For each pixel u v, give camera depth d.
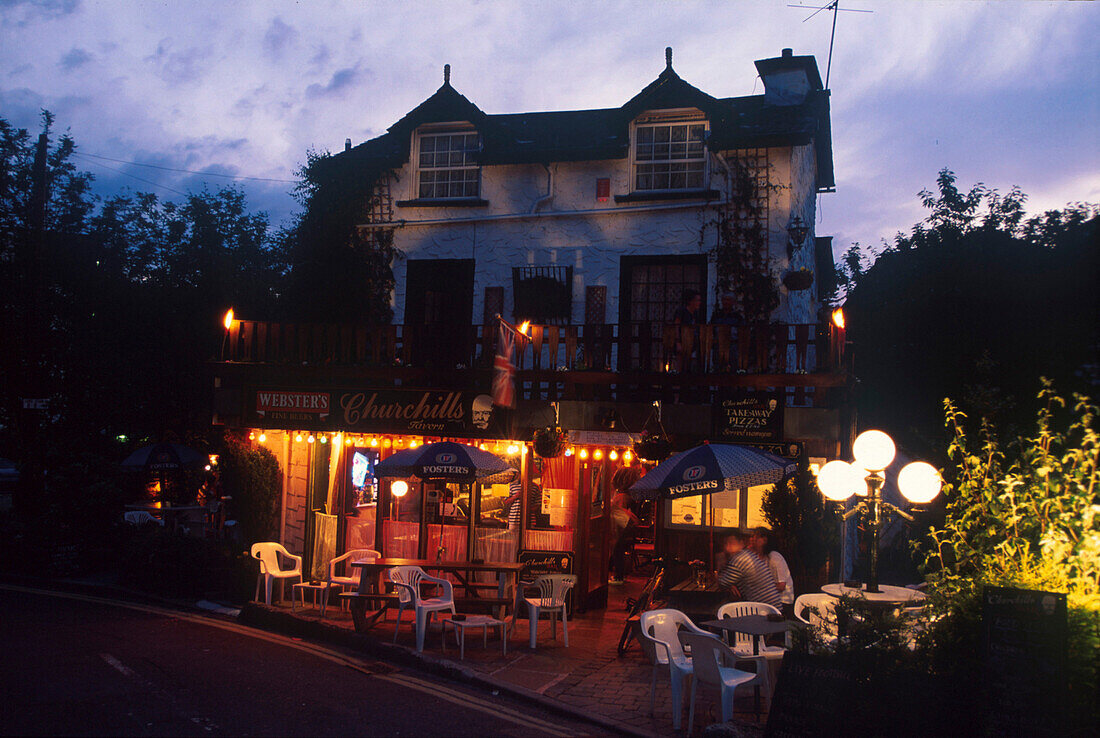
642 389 12.98
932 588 7.41
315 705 8.33
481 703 8.82
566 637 11.38
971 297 16.98
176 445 19.72
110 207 24.59
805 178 17.16
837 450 12.32
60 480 18.52
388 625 12.38
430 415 13.84
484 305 16.73
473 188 17.16
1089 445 8.06
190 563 14.76
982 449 8.35
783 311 15.38
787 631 8.14
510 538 13.69
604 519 14.54
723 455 9.92
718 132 15.60
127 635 11.57
